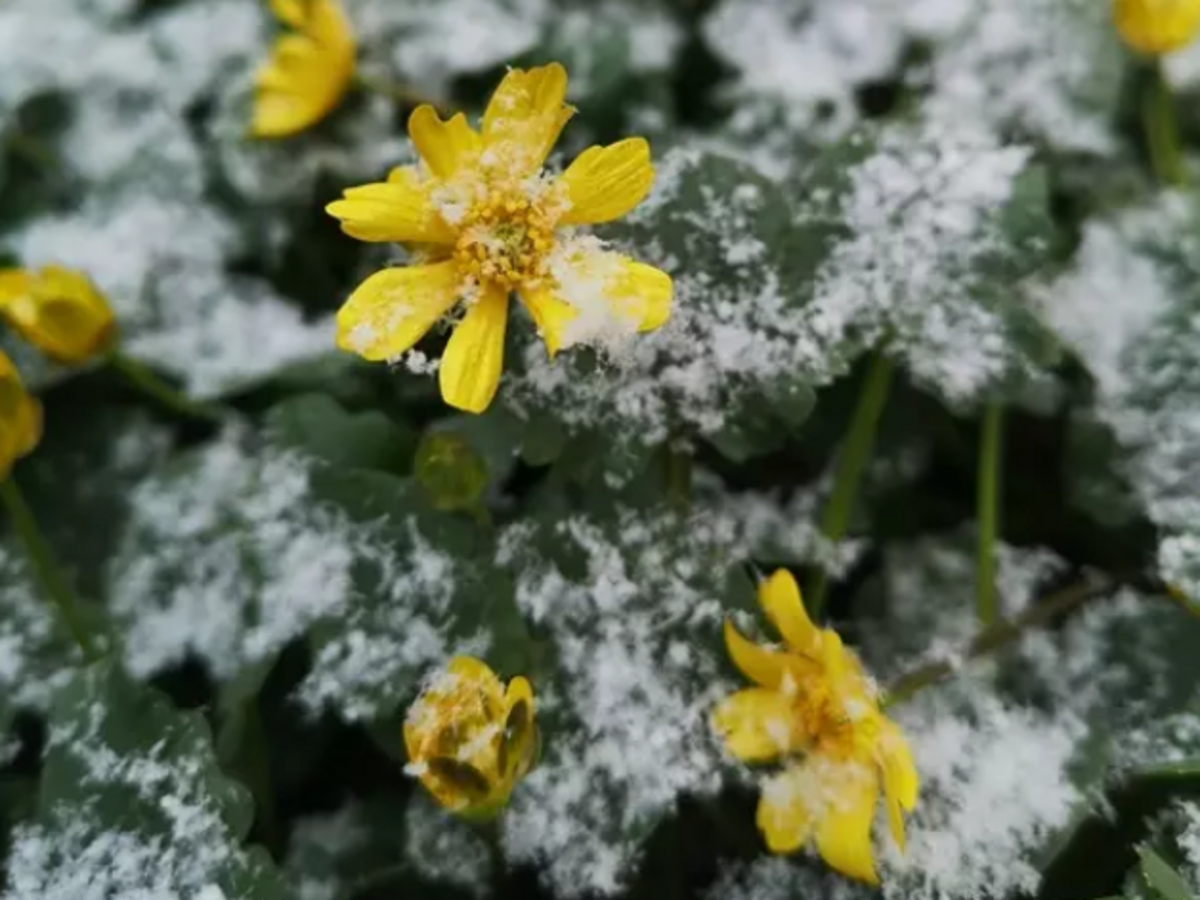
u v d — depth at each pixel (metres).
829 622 0.11
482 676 0.09
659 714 0.10
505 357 0.10
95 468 0.13
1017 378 0.11
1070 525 0.12
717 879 0.10
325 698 0.11
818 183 0.11
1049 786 0.10
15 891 0.09
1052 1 0.14
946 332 0.11
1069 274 0.12
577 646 0.10
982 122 0.13
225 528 0.12
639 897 0.10
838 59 0.14
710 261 0.11
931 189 0.11
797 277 0.11
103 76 0.15
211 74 0.15
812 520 0.12
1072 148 0.13
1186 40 0.13
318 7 0.13
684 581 0.10
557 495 0.11
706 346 0.10
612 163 0.10
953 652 0.11
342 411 0.11
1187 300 0.12
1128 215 0.12
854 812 0.09
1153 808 0.10
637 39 0.14
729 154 0.12
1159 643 0.11
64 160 0.15
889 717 0.10
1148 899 0.09
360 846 0.11
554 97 0.09
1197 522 0.11
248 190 0.14
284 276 0.14
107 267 0.14
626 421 0.10
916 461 0.12
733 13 0.14
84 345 0.12
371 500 0.11
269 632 0.10
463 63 0.14
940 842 0.10
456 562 0.10
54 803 0.10
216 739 0.11
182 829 0.09
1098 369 0.12
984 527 0.11
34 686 0.11
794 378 0.10
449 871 0.10
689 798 0.11
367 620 0.10
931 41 0.14
